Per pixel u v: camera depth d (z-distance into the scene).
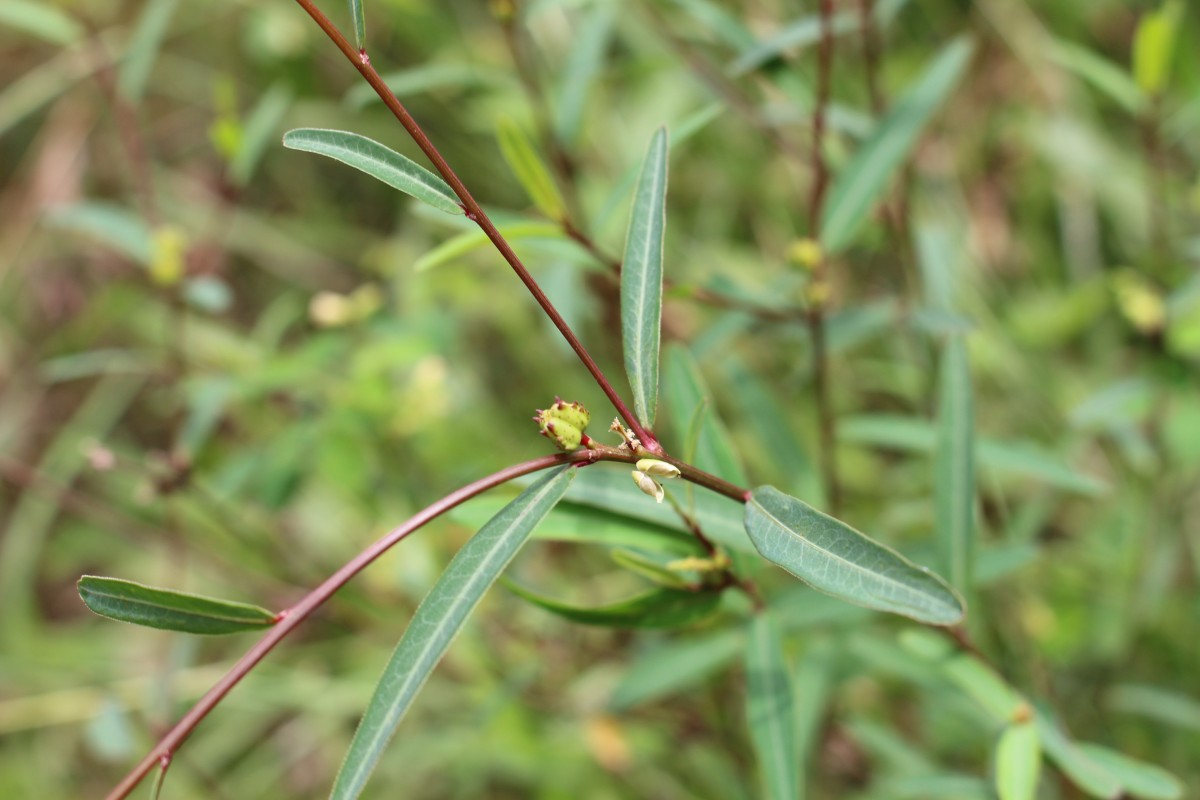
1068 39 0.84
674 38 0.56
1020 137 0.81
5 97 0.93
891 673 0.53
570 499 0.41
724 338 0.51
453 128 0.80
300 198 0.92
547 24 0.79
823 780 0.61
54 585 0.85
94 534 0.81
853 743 0.61
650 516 0.41
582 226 0.54
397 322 0.62
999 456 0.50
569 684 0.63
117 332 0.87
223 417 0.74
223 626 0.37
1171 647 0.63
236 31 0.90
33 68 0.97
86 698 0.72
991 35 0.81
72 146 0.87
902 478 0.67
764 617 0.42
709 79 0.53
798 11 0.72
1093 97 0.82
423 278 0.70
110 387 0.85
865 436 0.51
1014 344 0.73
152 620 0.36
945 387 0.44
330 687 0.68
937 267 0.54
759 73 0.50
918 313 0.50
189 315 0.76
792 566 0.36
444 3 0.84
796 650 0.50
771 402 0.50
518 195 0.79
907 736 0.62
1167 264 0.60
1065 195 0.80
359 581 0.64
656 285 0.37
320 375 0.62
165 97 0.95
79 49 0.59
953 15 0.82
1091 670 0.60
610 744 0.59
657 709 0.60
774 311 0.50
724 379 0.67
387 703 0.36
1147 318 0.55
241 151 0.58
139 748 0.72
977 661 0.43
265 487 0.58
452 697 0.66
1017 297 0.79
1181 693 0.61
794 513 0.37
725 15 0.51
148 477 0.58
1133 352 0.73
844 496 0.65
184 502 0.68
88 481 0.81
